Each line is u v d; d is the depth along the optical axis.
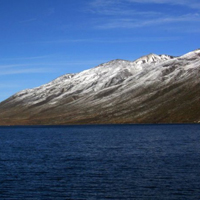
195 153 88.75
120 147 108.94
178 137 148.12
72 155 88.69
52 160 79.06
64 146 116.56
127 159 79.06
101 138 154.88
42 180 56.03
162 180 55.25
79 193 48.19
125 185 52.28
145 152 93.06
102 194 47.59
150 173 60.81
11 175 60.22
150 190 49.28
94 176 58.78
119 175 59.47
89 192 48.62
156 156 83.62
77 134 193.25
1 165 71.69
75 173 61.69
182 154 86.88
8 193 48.41
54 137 171.00
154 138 145.62
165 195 46.75
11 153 95.38
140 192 48.34
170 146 108.69
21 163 74.44
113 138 152.38
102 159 79.75
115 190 49.56
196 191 48.56
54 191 49.31
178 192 48.09
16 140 154.12
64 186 52.06
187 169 64.31
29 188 51.00
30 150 103.69
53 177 58.28
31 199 45.62
